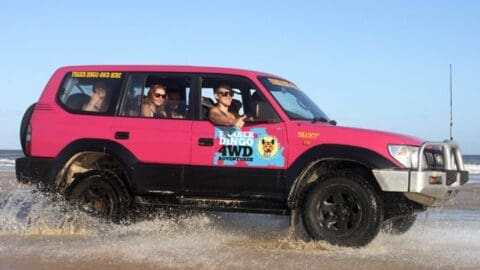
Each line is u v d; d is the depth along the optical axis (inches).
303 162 249.8
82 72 291.1
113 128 276.4
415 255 231.5
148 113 276.4
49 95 291.0
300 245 249.9
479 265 213.0
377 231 240.7
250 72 272.8
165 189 269.0
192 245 248.7
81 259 218.8
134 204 276.2
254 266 208.1
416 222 335.0
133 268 204.8
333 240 244.5
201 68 277.6
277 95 267.4
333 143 248.7
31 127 286.4
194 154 265.0
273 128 257.1
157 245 246.8
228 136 262.1
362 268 206.4
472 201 472.1
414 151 245.8
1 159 1998.0
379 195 247.6
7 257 222.5
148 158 270.2
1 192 463.8
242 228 292.4
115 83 284.5
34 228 287.6
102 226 278.1
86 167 293.6
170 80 278.4
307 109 280.5
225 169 260.8
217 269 203.8
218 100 269.7
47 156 282.5
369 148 245.0
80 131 279.7
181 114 271.9
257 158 257.1
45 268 205.0
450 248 251.3
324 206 248.8
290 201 252.1
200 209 267.6
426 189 241.1
